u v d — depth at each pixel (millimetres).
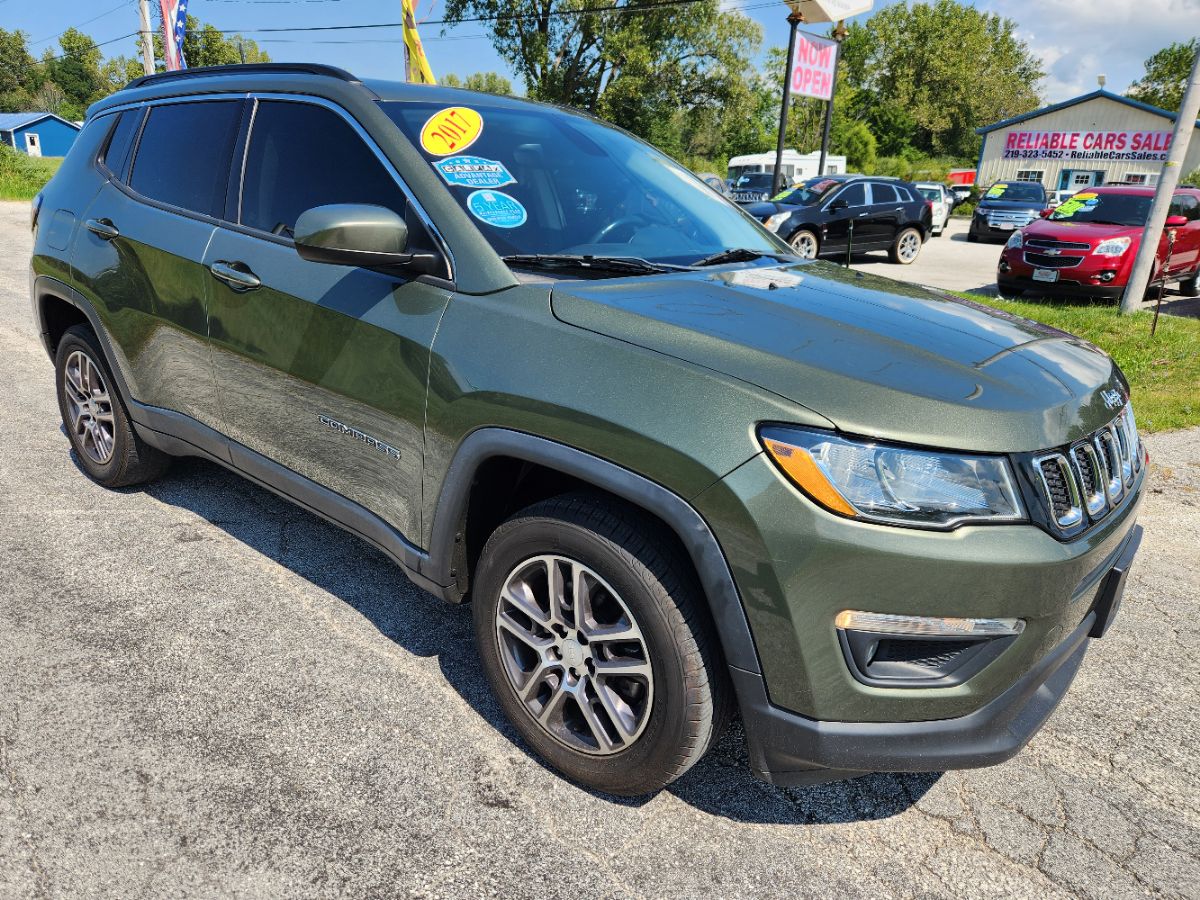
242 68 3184
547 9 37312
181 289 3043
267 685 2523
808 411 1729
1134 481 2211
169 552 3297
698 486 1764
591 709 2096
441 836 2000
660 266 2533
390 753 2270
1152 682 2832
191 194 3135
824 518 1686
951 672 1799
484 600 2262
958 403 1788
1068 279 10344
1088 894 1944
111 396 3580
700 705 1903
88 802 2031
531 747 2285
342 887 1842
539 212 2611
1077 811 2219
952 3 71375
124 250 3299
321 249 2178
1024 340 2260
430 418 2238
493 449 2088
